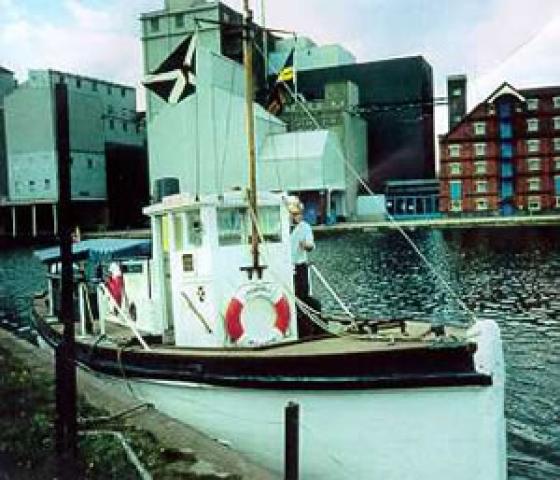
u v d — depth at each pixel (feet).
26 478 23.91
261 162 237.25
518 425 46.83
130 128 315.78
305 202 254.27
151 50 282.77
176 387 32.22
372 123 304.50
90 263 41.57
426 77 304.91
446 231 238.48
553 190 261.24
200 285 33.01
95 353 36.58
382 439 28.37
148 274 37.78
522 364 62.49
